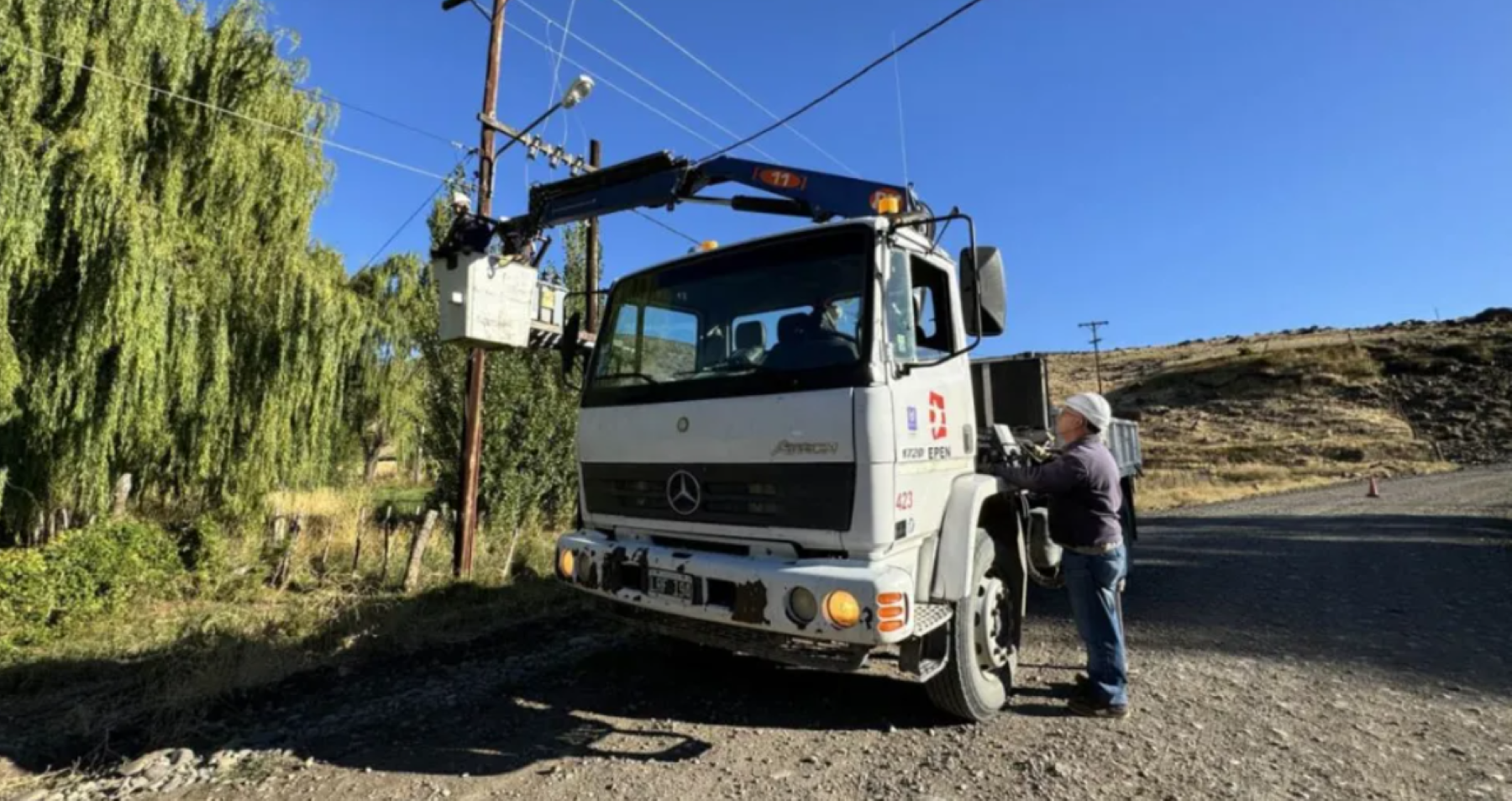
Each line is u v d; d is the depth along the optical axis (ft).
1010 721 13.28
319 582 25.64
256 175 31.86
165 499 30.73
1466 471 110.01
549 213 21.17
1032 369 19.44
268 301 30.94
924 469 12.21
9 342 22.36
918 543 12.17
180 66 29.25
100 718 13.61
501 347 20.97
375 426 45.39
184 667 15.90
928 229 14.12
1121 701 13.37
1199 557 34.37
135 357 25.26
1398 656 17.17
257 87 32.45
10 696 14.87
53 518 26.27
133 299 24.90
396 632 18.90
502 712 13.92
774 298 12.73
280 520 29.50
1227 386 191.21
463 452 26.58
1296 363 191.11
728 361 13.07
